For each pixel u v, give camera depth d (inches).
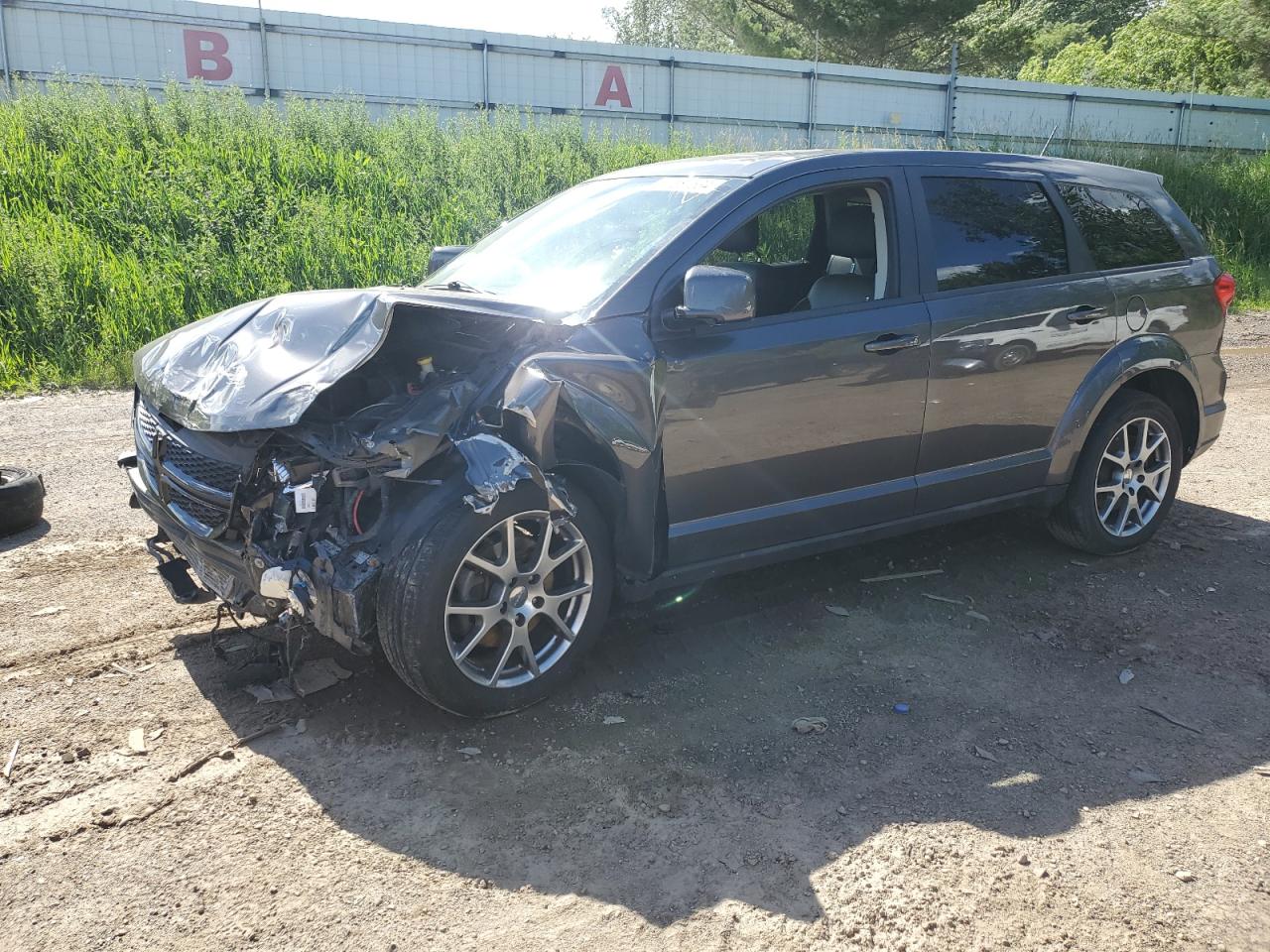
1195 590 181.9
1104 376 185.0
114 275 410.9
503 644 130.3
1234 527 217.5
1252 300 658.8
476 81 832.9
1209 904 99.3
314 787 117.0
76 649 148.9
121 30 714.2
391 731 129.3
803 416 151.5
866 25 1386.6
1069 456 184.4
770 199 154.6
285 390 120.8
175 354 141.7
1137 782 121.1
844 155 164.2
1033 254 178.5
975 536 208.1
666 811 114.0
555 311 138.3
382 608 120.0
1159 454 201.2
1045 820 113.2
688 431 141.2
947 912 97.9
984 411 171.6
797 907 98.5
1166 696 143.0
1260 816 114.4
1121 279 188.4
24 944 91.6
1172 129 1115.9
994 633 163.2
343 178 540.7
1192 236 205.0
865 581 183.5
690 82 912.3
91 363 370.6
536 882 102.0
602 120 887.1
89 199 471.2
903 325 159.5
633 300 139.3
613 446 130.6
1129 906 98.9
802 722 133.6
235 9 741.3
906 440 164.1
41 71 700.7
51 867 102.2
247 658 145.6
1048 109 1056.2
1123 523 196.2
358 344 124.4
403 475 117.0
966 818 113.4
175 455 133.1
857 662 151.8
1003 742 130.0
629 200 165.2
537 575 129.5
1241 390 374.0
